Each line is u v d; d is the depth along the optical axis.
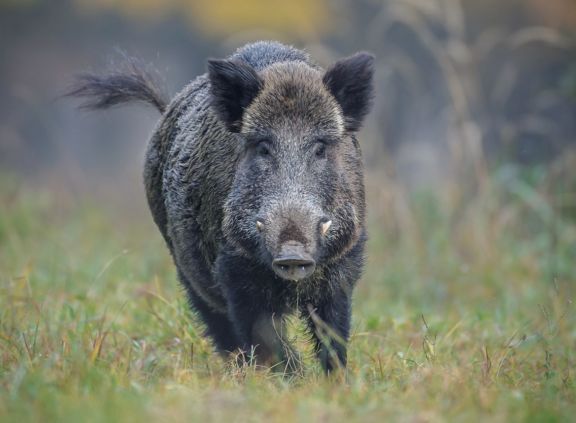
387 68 37.25
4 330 19.56
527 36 32.66
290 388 16.16
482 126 41.53
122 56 23.66
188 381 16.22
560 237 30.66
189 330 20.38
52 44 81.81
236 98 17.41
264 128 16.91
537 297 26.53
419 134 51.56
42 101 78.94
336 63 17.69
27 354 17.47
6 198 39.72
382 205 31.42
